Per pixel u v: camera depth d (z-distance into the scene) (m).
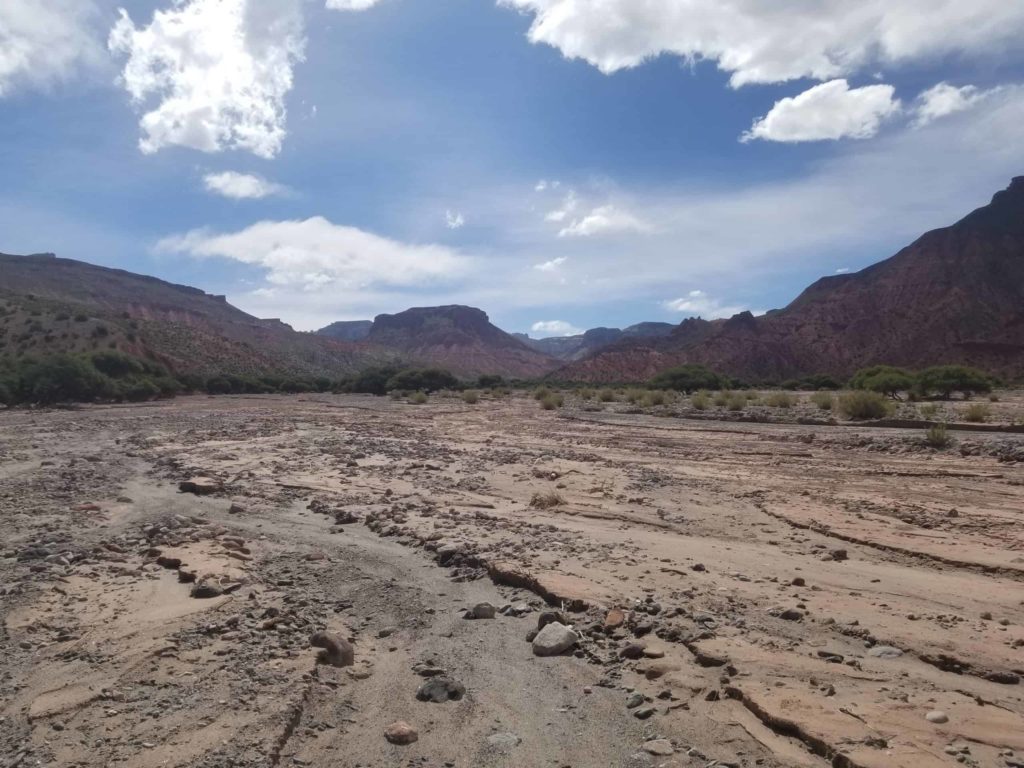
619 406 45.75
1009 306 130.12
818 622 6.71
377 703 5.31
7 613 7.24
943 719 4.64
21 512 12.80
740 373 132.25
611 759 4.44
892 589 7.87
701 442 24.86
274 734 4.69
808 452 21.52
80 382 58.56
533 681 5.66
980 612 7.05
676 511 12.67
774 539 10.50
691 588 7.85
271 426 33.53
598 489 14.97
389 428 32.66
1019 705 4.97
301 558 9.59
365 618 7.26
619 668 5.85
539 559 9.09
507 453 21.95
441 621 7.11
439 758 4.52
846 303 149.00
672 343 169.00
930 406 31.73
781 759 4.34
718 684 5.43
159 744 4.58
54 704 5.16
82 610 7.35
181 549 9.76
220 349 121.19
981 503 13.06
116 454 22.31
